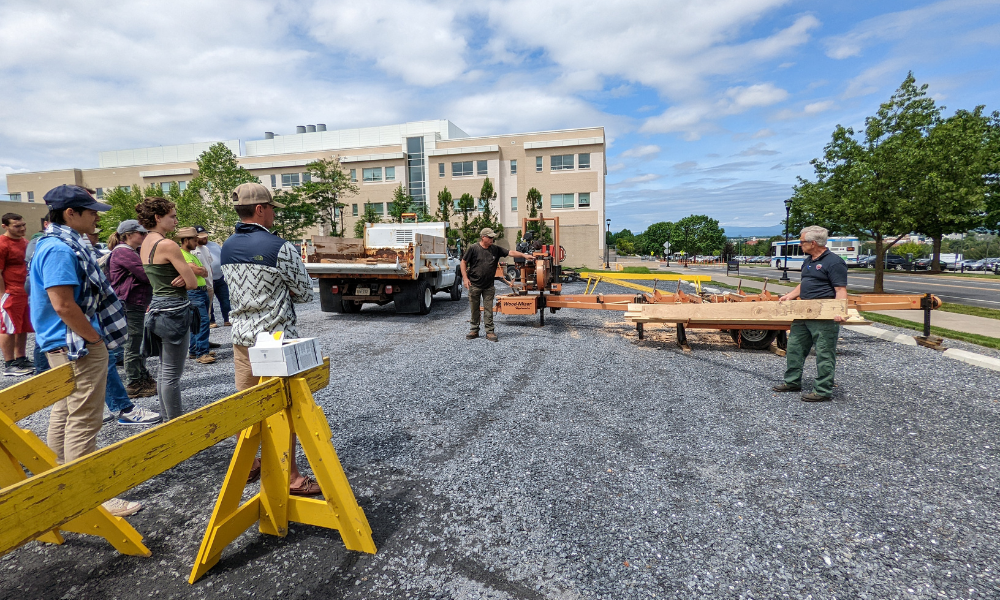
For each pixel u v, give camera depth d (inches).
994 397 163.3
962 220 500.7
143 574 77.1
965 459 117.0
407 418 147.2
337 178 1320.1
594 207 1320.1
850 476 108.7
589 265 1318.9
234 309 99.2
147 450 59.0
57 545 85.2
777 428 137.4
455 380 188.5
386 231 477.7
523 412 151.8
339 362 217.9
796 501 98.3
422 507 96.7
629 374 196.1
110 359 140.3
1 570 78.2
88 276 92.9
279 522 86.8
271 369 77.7
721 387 177.9
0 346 196.1
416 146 1491.1
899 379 185.5
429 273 386.3
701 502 98.2
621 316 356.2
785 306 163.3
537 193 1241.4
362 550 82.1
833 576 75.7
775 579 75.2
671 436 132.2
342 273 336.2
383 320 343.6
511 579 75.3
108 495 55.6
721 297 257.9
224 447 128.2
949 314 354.6
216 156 1035.9
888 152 503.8
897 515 92.8
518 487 104.7
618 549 82.9
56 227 92.2
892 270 1273.4
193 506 98.6
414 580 75.1
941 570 77.0
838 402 159.6
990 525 89.4
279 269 97.8
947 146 502.3
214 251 310.8
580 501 98.8
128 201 1187.9
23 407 78.5
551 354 232.1
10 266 191.0
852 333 284.8
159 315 122.3
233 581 75.0
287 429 82.9
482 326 314.0
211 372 203.9
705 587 73.4
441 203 1312.7
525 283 334.0
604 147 1369.3
